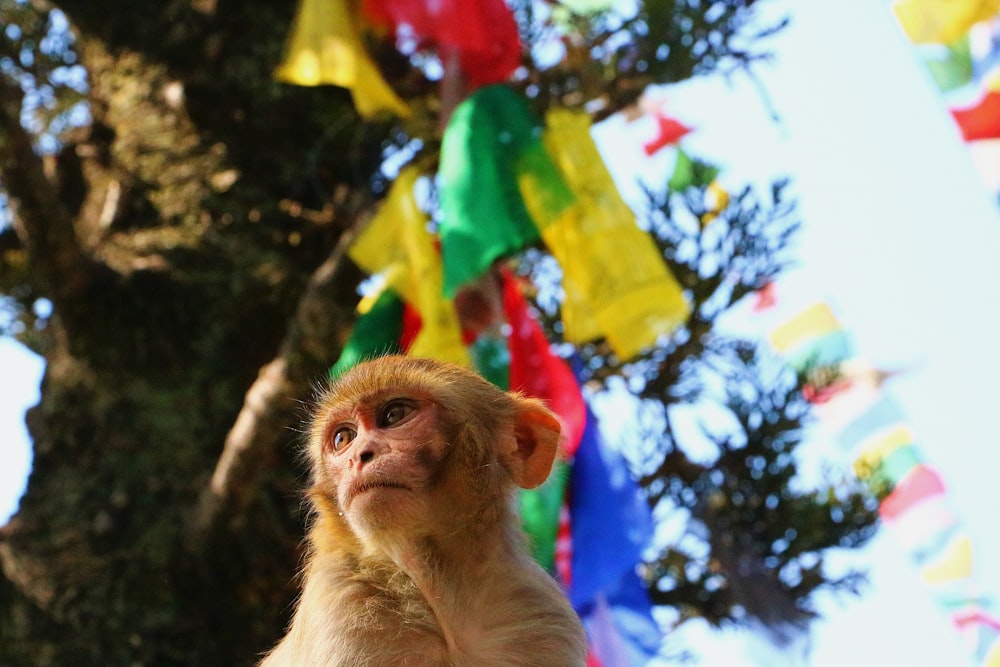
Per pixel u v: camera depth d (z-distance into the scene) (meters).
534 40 8.84
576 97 8.53
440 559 5.13
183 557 8.77
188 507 8.98
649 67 8.54
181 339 9.66
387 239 7.47
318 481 5.42
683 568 9.28
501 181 7.08
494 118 7.20
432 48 8.68
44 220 9.12
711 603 9.16
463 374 5.50
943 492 7.40
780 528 9.20
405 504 5.05
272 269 9.81
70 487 9.12
